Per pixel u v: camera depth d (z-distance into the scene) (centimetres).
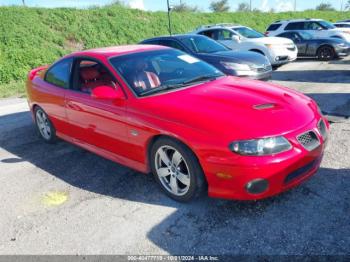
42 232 348
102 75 441
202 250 299
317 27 1472
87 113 453
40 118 590
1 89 1188
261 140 311
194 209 358
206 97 376
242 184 317
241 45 1208
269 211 341
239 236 311
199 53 842
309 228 312
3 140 629
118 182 432
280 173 317
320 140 348
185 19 2995
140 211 365
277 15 3875
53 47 1859
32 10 2112
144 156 394
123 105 401
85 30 2141
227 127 322
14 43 1717
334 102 688
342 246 287
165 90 409
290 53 1206
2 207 402
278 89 411
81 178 454
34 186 445
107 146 446
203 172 343
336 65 1199
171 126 348
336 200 349
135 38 2338
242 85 417
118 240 323
